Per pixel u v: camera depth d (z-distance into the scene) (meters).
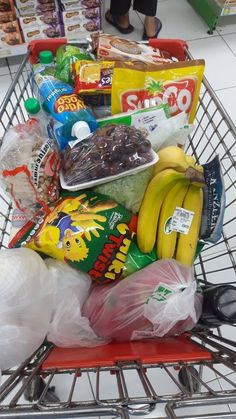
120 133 0.73
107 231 0.71
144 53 0.96
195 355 0.63
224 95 1.79
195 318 0.73
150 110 0.81
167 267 0.75
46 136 0.86
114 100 0.84
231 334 1.17
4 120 1.34
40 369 0.62
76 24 1.82
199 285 0.84
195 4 2.18
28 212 0.80
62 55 0.94
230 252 0.91
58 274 0.74
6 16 1.71
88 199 0.74
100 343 0.76
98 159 0.72
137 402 0.45
